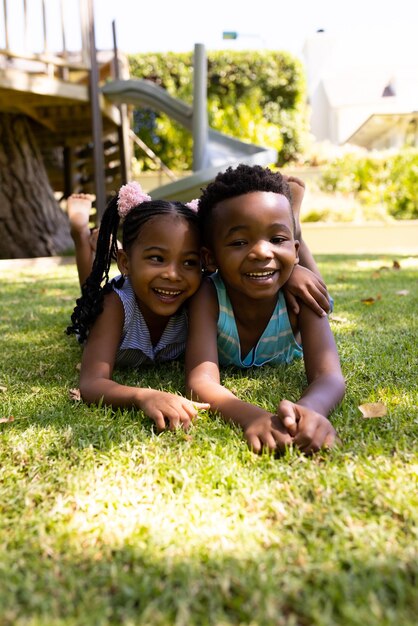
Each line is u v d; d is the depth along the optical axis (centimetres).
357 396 176
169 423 156
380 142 1612
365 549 100
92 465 134
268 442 139
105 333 197
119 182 1087
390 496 115
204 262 192
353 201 1120
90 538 108
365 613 84
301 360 222
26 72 733
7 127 834
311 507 114
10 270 652
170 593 90
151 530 109
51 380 209
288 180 232
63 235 881
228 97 1366
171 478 127
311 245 1009
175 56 1364
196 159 835
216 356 185
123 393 170
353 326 278
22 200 839
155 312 191
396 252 909
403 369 204
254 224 171
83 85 791
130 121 1227
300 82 1389
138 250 187
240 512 114
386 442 141
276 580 93
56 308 367
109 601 90
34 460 138
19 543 106
